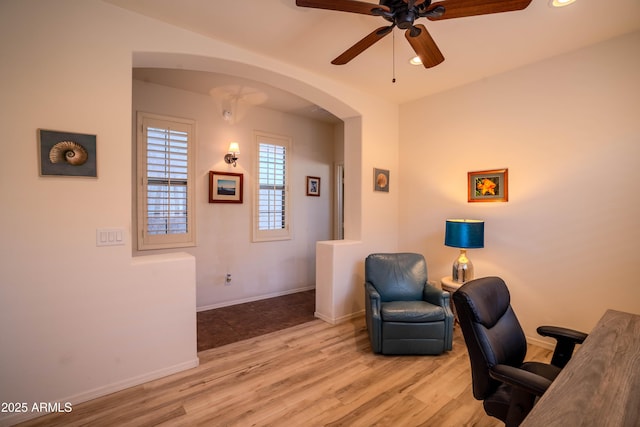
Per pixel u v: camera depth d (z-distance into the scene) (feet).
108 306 6.93
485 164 10.78
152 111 11.72
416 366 8.27
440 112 12.12
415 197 13.03
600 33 7.91
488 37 8.09
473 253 11.12
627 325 5.07
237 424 6.02
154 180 11.80
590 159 8.56
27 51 6.05
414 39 6.30
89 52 6.66
